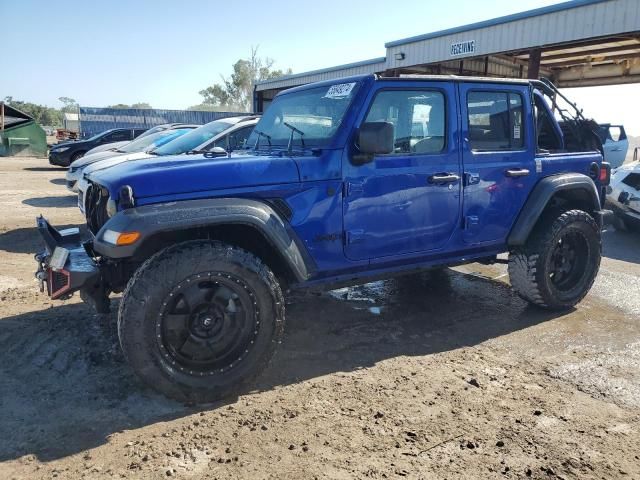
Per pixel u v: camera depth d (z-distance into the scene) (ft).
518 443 9.20
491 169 14.20
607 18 33.40
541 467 8.53
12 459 8.58
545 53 51.29
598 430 9.66
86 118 116.06
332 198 11.82
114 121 117.91
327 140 12.08
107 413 10.00
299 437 9.32
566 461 8.70
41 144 96.58
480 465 8.56
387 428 9.62
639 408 10.45
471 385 11.37
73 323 14.16
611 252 24.76
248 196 10.93
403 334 14.33
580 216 15.72
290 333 14.28
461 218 13.88
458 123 13.62
